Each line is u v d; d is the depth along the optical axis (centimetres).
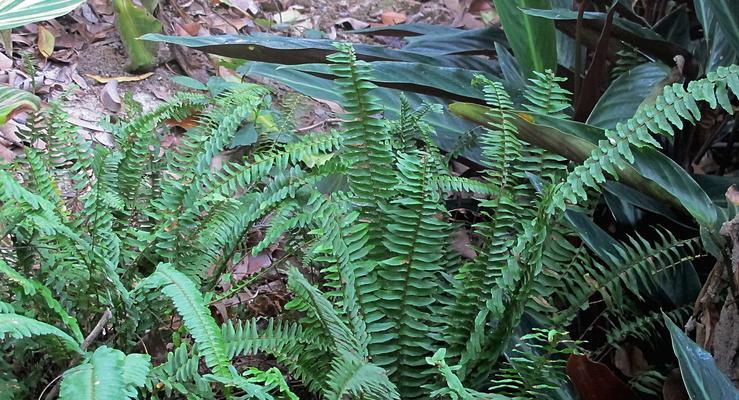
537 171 220
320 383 199
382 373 185
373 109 202
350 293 198
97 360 169
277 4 409
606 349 229
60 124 215
